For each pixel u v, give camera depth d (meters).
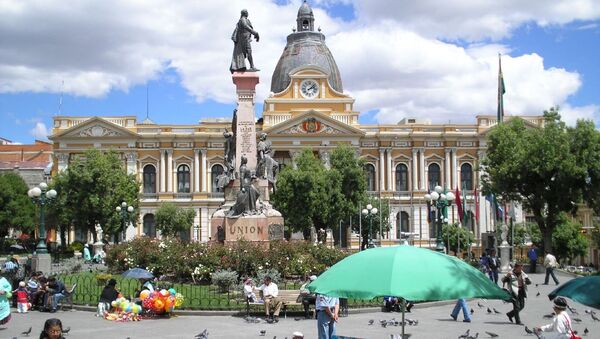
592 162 52.47
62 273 39.12
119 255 39.06
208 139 95.38
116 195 76.88
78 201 76.38
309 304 25.66
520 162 52.75
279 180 73.25
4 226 88.75
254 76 39.53
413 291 10.10
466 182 96.25
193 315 25.97
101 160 77.12
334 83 101.44
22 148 134.88
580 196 54.12
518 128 56.47
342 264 11.18
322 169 76.94
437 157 96.56
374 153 96.12
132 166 94.12
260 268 32.38
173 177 95.12
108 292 26.17
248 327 23.19
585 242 85.94
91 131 93.62
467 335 20.30
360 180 77.75
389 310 27.94
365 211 60.44
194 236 94.19
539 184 53.97
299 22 103.81
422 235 94.88
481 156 95.50
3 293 22.97
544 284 40.12
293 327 23.19
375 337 21.20
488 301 32.22
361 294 10.35
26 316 26.23
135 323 24.16
